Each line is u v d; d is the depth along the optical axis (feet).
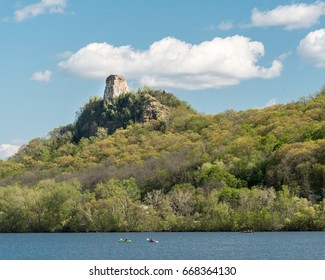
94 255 521.24
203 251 524.11
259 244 562.25
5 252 558.15
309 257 472.44
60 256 520.83
